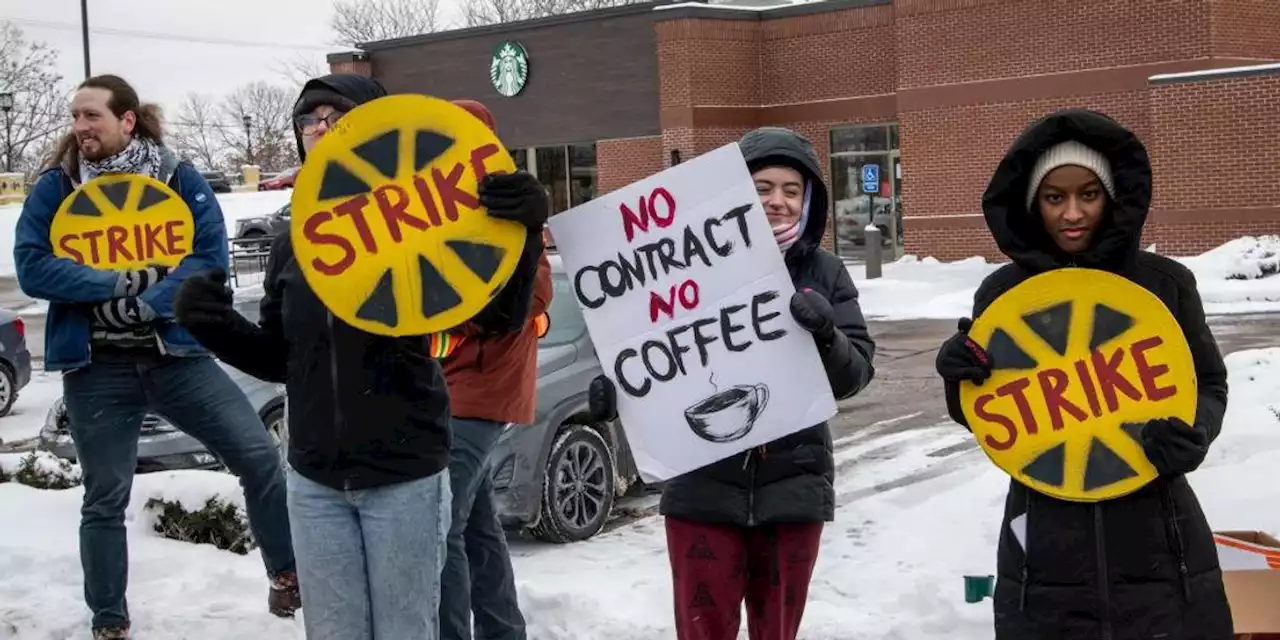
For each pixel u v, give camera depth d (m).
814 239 4.06
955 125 25.83
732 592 3.96
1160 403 3.14
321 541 3.52
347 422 3.46
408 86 33.53
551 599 5.43
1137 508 3.14
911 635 4.99
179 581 5.84
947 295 21.17
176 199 5.02
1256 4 23.47
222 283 3.55
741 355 3.86
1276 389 9.22
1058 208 3.22
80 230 4.93
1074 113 3.14
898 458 9.16
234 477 6.77
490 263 3.36
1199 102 22.02
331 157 3.35
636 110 29.50
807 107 28.62
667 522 4.05
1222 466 7.11
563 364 7.31
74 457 8.81
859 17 27.59
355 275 3.35
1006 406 3.25
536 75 31.08
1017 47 24.92
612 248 3.94
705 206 3.88
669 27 28.28
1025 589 3.21
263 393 8.19
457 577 4.31
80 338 4.80
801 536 3.96
